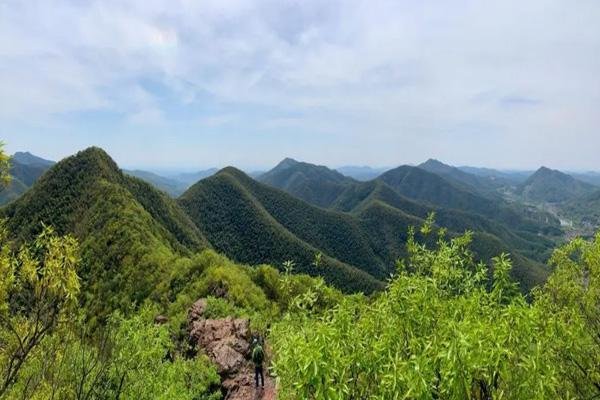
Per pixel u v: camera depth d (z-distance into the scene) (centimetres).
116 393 1465
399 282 892
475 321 810
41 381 1125
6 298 953
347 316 845
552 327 935
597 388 980
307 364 694
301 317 1129
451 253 1036
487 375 706
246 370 2511
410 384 683
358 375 816
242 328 2858
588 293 1199
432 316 877
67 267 1016
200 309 3447
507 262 916
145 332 2144
